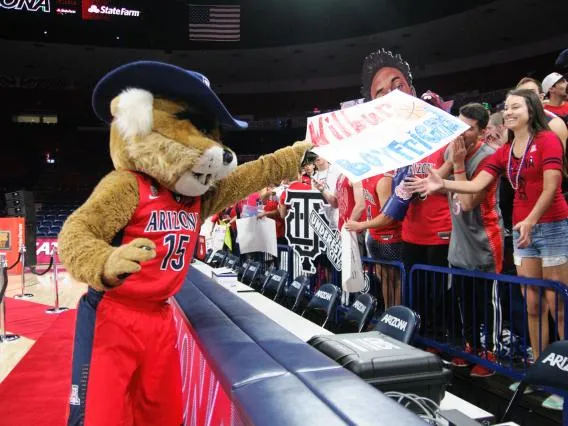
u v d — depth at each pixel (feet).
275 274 14.89
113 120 5.24
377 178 12.15
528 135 8.08
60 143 63.21
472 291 10.09
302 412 3.15
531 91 8.08
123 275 4.06
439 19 43.98
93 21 46.44
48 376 11.27
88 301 5.14
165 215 5.18
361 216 12.71
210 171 5.08
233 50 55.52
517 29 46.01
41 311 18.80
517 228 7.60
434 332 10.32
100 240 4.36
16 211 34.47
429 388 5.10
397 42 50.52
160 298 5.29
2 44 53.42
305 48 54.34
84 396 4.91
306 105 64.80
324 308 10.33
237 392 3.65
